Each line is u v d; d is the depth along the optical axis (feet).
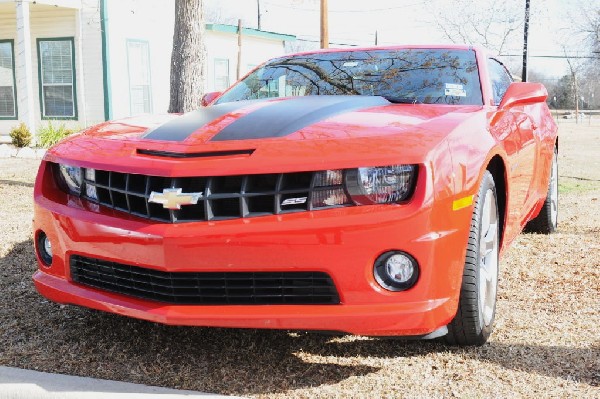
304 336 11.21
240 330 11.49
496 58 15.71
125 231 9.42
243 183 8.94
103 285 10.20
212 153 9.33
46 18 55.57
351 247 8.62
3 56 57.36
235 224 8.88
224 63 71.97
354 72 13.50
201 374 9.71
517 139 12.53
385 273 8.82
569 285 14.40
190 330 11.51
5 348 10.76
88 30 54.49
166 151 9.67
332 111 10.60
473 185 9.42
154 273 9.44
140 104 58.49
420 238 8.65
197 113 11.34
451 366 9.96
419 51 13.91
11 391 9.03
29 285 14.43
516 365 10.00
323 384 9.36
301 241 8.66
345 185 8.80
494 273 10.99
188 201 8.98
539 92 12.52
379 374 9.70
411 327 8.75
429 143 9.08
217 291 9.22
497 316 12.37
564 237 19.26
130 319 12.13
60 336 11.30
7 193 28.94
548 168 17.10
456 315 9.96
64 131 51.24
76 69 55.11
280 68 14.43
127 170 9.61
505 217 11.77
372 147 8.96
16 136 47.26
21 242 18.60
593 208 25.38
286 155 8.95
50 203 10.69
